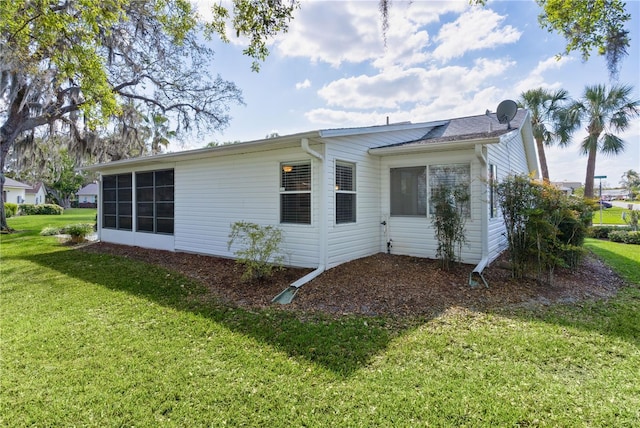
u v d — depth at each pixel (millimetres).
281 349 3518
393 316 4328
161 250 9500
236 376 3012
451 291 5215
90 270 7199
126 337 3850
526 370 3006
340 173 6723
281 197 7035
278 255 6977
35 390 2822
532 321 4098
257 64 6984
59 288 5875
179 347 3588
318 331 3928
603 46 5336
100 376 3027
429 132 9297
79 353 3467
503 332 3793
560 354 3285
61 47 7762
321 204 6266
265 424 2398
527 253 5766
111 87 10297
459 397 2637
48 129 13391
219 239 8188
